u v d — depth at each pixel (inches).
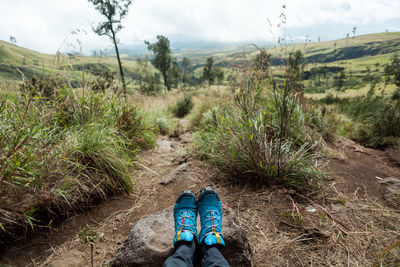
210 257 53.4
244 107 120.0
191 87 604.7
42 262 62.4
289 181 100.8
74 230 76.2
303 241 71.7
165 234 67.2
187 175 118.5
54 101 111.7
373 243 68.7
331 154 134.6
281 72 116.2
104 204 91.6
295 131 131.8
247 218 83.0
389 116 184.9
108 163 99.9
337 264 62.5
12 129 78.3
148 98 315.3
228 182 109.9
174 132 223.5
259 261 65.1
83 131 103.5
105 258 65.7
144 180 115.0
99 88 146.4
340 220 79.7
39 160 79.0
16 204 69.6
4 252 64.4
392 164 130.0
